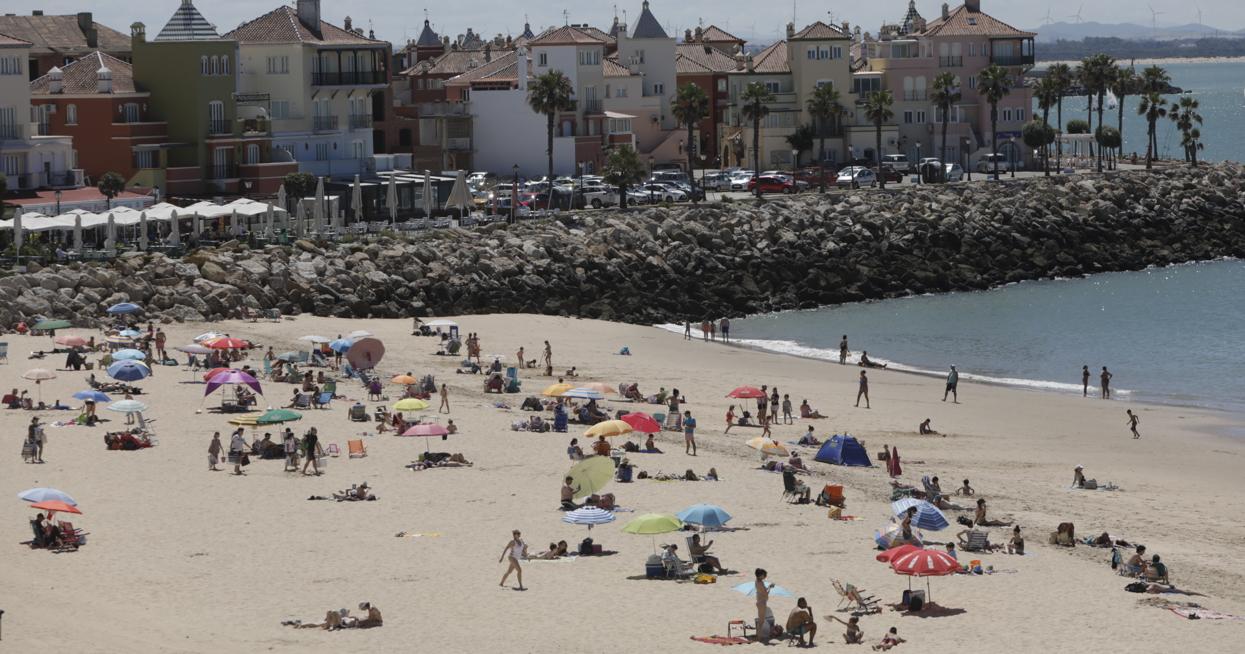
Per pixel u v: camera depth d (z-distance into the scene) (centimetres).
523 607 7256
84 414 10938
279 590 7469
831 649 6719
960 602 7406
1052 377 14838
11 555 7900
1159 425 12375
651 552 8188
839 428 11850
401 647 6681
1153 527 8981
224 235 18238
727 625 6988
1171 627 7038
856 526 8712
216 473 9738
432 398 12188
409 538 8381
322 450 10094
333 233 18500
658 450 10662
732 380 13900
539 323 16938
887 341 16850
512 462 10100
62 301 14988
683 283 19238
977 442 11469
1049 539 8550
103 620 6862
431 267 17788
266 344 14425
